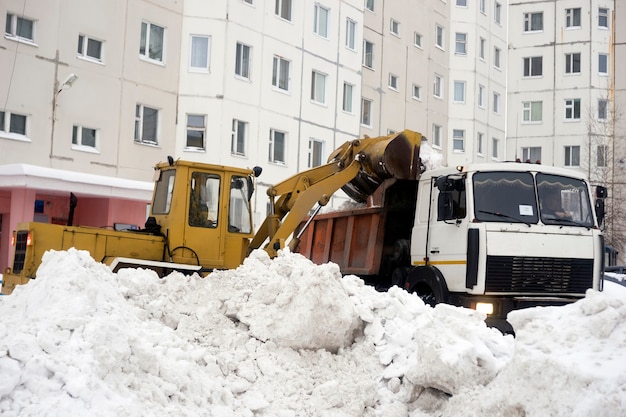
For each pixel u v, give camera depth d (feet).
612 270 79.87
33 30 75.10
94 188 73.31
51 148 75.92
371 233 43.91
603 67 160.66
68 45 77.71
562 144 160.66
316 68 105.50
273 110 97.91
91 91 79.82
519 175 38.60
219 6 90.58
